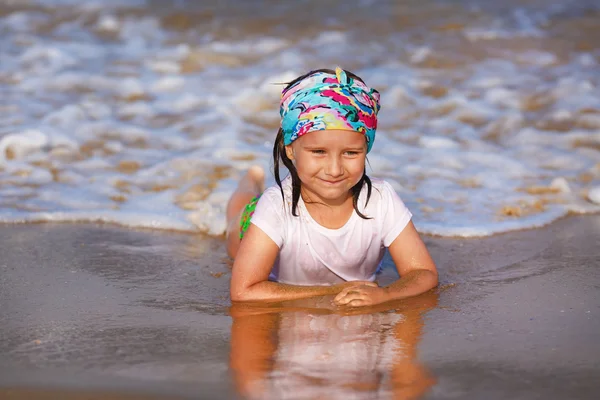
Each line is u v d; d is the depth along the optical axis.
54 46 9.91
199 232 4.97
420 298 3.70
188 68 9.16
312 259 3.79
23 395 2.69
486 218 5.07
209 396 2.65
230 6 11.84
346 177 3.47
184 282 4.03
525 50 9.73
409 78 8.66
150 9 11.66
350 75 3.53
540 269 4.16
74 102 7.78
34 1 12.05
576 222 5.05
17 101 7.76
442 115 7.51
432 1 11.94
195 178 5.82
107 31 10.73
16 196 5.43
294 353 3.02
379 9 11.56
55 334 3.27
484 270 4.17
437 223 4.95
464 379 2.79
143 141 6.70
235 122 7.19
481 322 3.37
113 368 2.90
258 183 5.11
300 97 3.45
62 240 4.69
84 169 6.02
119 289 3.90
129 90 8.27
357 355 3.00
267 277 3.76
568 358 2.97
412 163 6.18
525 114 7.50
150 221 5.04
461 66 9.16
